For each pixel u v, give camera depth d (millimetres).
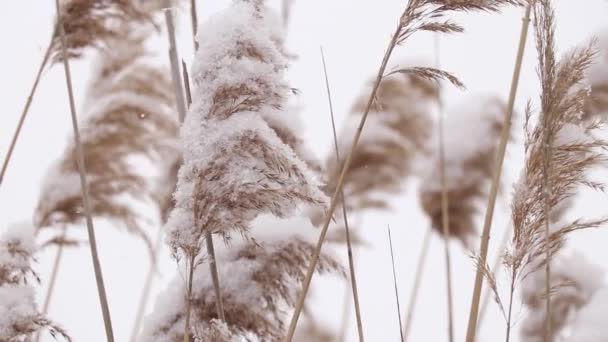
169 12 1883
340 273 1850
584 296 2082
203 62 1677
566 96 1699
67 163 2426
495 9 1660
